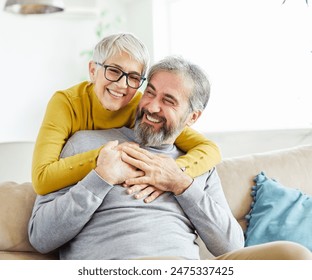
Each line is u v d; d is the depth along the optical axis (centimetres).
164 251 192
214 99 464
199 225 205
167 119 211
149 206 200
